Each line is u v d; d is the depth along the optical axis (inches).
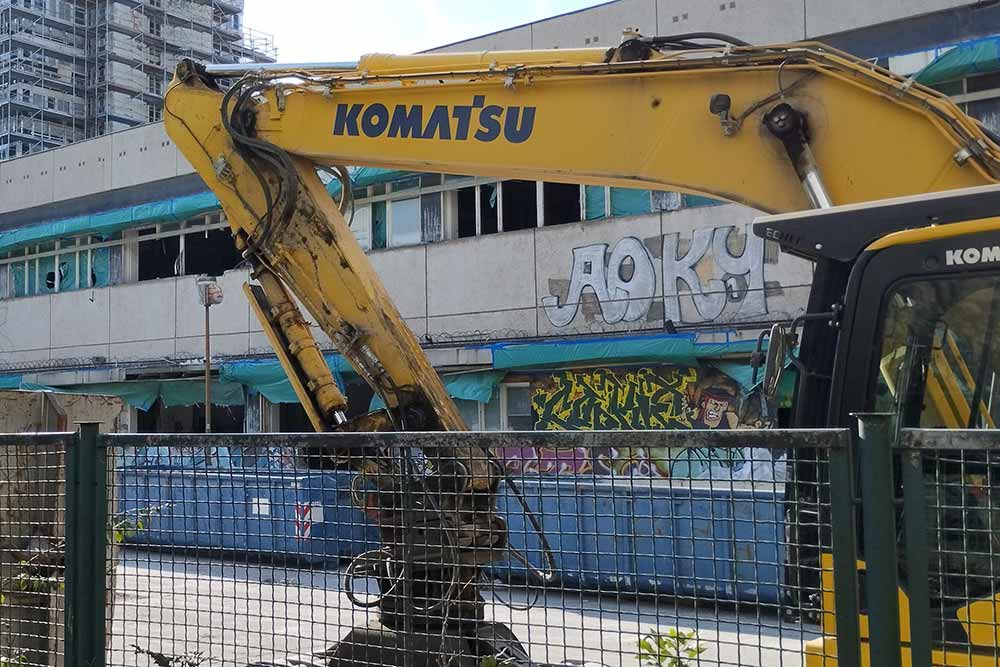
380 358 223.6
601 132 209.5
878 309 157.1
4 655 169.5
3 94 3422.7
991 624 113.5
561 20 702.5
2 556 171.5
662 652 116.0
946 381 152.5
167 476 152.6
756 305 609.0
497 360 691.4
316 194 232.7
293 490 143.2
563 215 719.1
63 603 163.0
